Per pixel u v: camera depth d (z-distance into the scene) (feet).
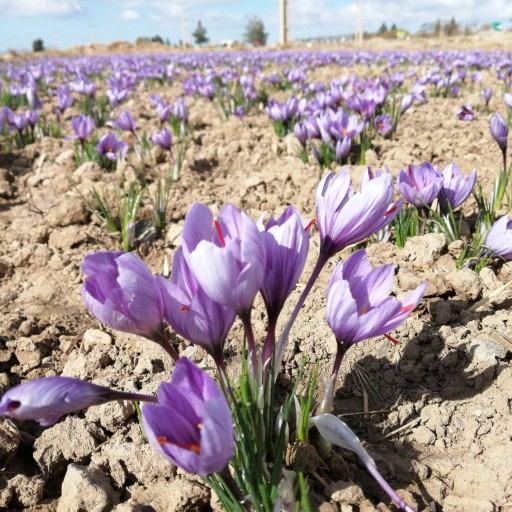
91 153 2.82
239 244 0.66
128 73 7.44
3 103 4.97
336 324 0.76
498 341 1.15
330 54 13.26
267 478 0.74
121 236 1.97
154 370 1.19
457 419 1.01
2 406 0.64
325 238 0.83
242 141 3.03
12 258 1.86
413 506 0.86
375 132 2.96
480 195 1.62
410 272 1.37
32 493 0.92
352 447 0.80
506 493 0.87
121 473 0.94
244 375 0.79
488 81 6.32
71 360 1.28
